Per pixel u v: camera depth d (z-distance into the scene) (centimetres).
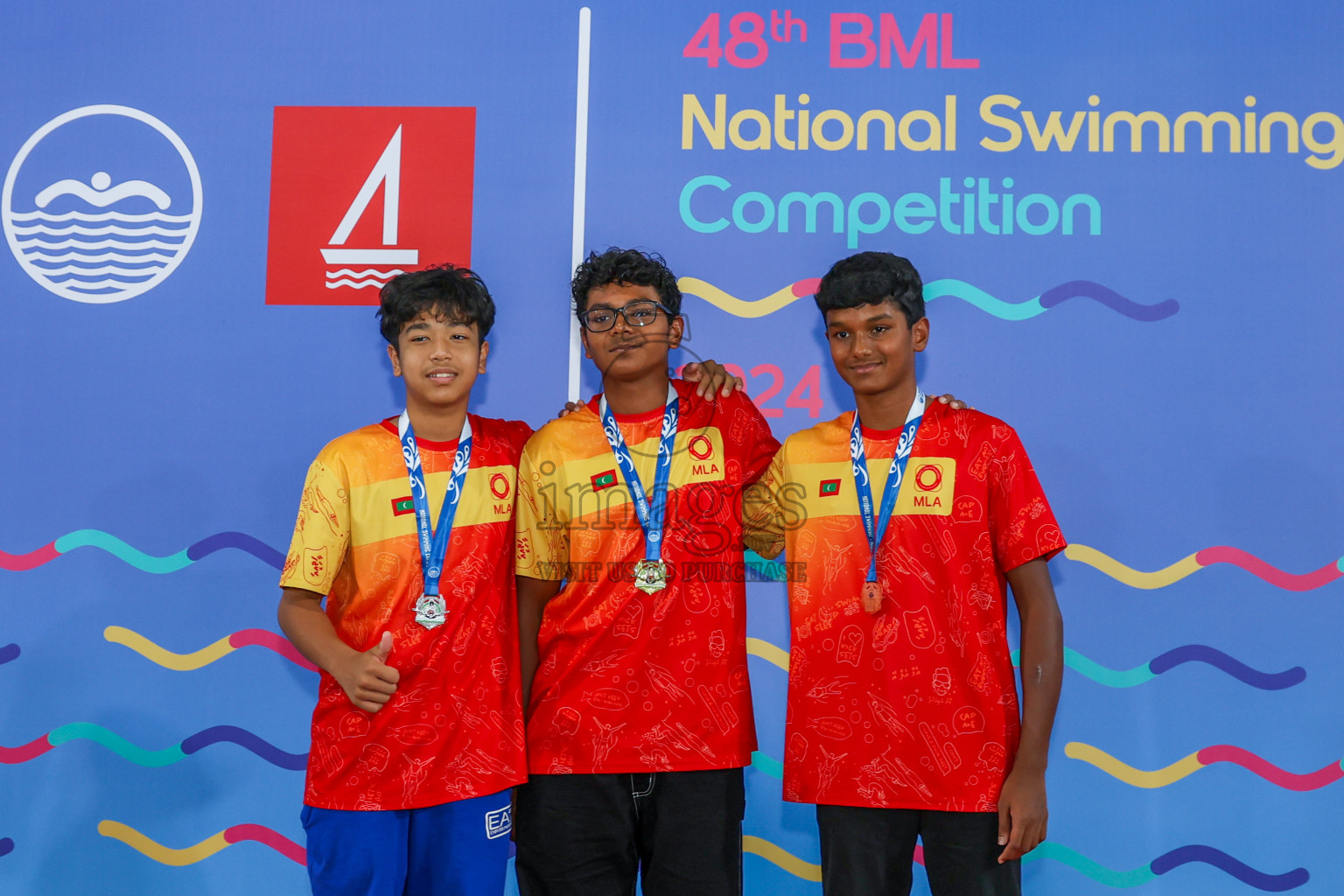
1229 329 246
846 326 198
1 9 269
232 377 259
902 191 253
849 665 194
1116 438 245
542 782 194
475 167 259
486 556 198
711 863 188
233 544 255
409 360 198
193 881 248
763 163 255
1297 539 241
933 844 188
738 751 193
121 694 253
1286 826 235
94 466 259
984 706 189
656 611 193
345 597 199
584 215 256
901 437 202
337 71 264
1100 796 237
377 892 187
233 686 252
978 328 249
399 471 201
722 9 260
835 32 258
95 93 265
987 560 195
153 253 263
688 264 254
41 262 265
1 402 262
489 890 189
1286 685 238
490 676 194
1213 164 250
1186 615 241
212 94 265
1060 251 249
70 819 251
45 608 256
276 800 249
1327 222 247
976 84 255
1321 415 243
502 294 256
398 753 188
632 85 259
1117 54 253
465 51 262
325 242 260
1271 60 251
